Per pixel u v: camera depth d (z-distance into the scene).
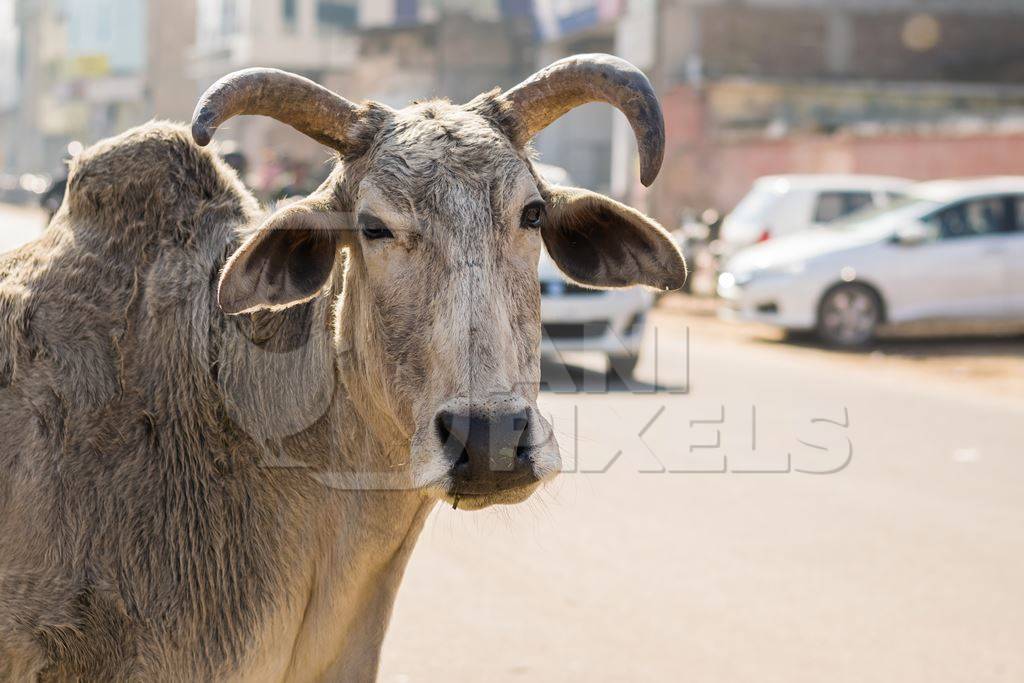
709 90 35.09
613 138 38.78
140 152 4.18
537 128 3.92
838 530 7.93
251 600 3.80
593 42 42.81
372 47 51.31
